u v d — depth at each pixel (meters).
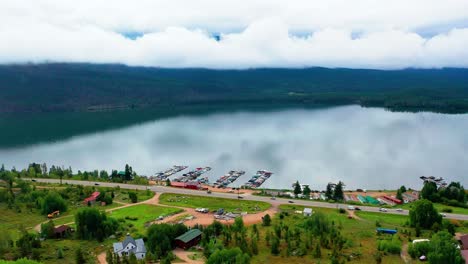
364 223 172.38
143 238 151.62
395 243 136.00
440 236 132.88
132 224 177.00
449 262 117.19
